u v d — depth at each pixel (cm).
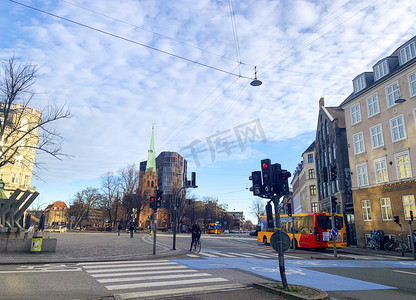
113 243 2212
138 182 6456
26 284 752
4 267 1007
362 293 761
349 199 3325
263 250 2083
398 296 735
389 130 2569
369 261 1611
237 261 1355
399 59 2578
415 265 1470
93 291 708
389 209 2523
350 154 3017
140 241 2569
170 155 9238
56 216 11850
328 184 3866
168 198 7625
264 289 741
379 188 2636
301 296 638
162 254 1521
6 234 1536
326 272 1111
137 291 719
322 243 2200
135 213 6412
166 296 671
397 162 2473
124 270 1018
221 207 11238
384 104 2636
